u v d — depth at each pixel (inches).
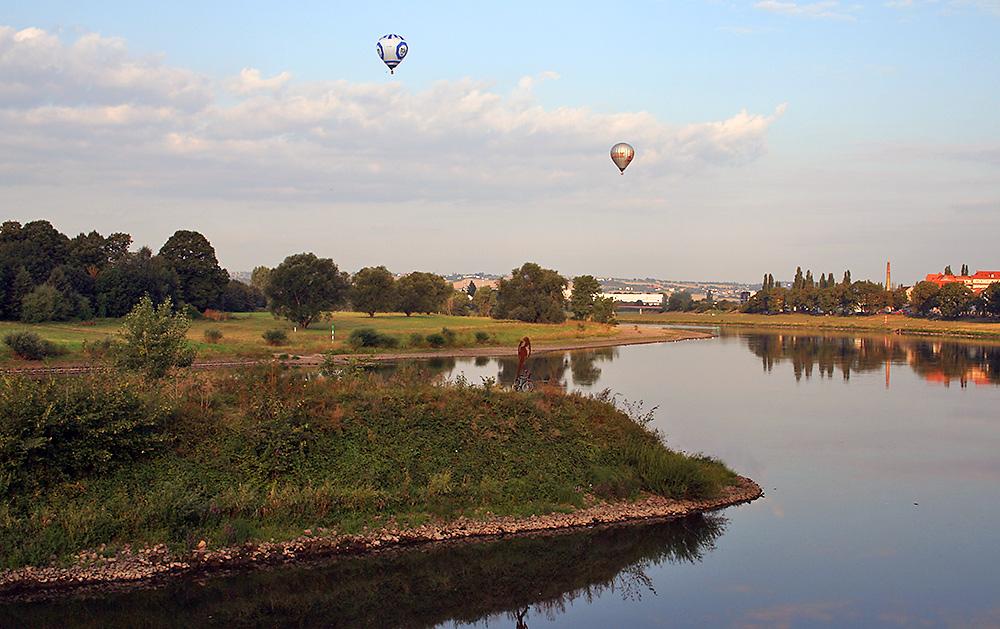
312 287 3309.5
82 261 3700.8
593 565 725.3
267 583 652.7
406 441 864.9
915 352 3449.8
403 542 735.1
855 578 699.4
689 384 2094.0
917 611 631.8
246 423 820.6
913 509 908.0
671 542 784.9
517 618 623.5
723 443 1262.3
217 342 2493.8
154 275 3631.9
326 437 834.2
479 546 748.0
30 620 580.4
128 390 773.9
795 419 1517.0
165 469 744.3
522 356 1184.2
